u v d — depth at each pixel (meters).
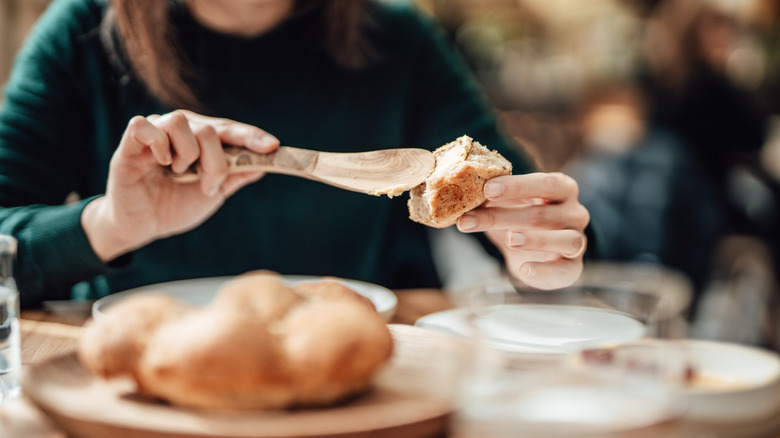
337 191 1.38
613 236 2.04
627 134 2.13
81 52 1.33
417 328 0.89
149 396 0.78
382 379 0.81
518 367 0.77
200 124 1.05
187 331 0.76
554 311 0.93
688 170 2.03
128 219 1.11
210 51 1.35
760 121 2.35
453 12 4.44
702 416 0.79
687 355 0.83
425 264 1.45
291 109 1.38
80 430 0.75
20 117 1.28
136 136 1.03
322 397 0.77
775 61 3.48
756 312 2.00
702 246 2.01
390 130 1.42
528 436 0.74
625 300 0.92
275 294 0.80
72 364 0.81
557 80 4.20
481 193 0.98
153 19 1.27
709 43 2.23
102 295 1.34
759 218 2.24
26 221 1.15
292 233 1.38
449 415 0.75
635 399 0.74
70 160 1.32
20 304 1.13
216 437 0.72
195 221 1.15
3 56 2.26
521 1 4.50
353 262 1.41
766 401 0.79
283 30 1.37
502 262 1.27
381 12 1.45
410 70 1.44
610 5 3.64
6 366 0.86
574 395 0.75
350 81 1.40
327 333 0.77
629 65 2.33
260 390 0.75
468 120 1.43
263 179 1.36
